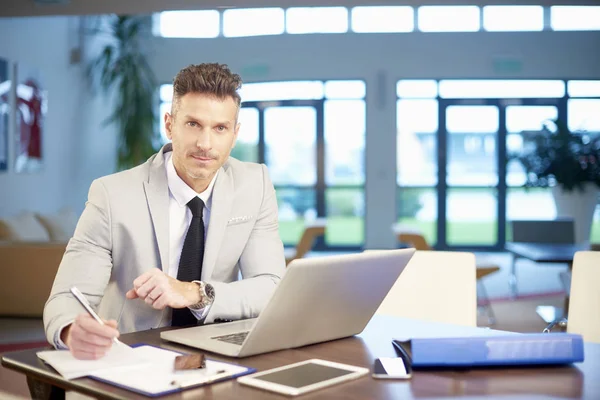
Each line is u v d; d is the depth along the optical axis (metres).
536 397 1.18
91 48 10.45
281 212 11.16
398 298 2.40
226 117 1.69
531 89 10.71
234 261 1.95
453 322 2.35
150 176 1.87
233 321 1.74
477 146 10.80
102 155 10.79
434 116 10.82
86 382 1.23
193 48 11.07
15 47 8.32
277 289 1.32
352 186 11.05
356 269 1.45
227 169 1.99
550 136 8.92
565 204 9.16
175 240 1.89
